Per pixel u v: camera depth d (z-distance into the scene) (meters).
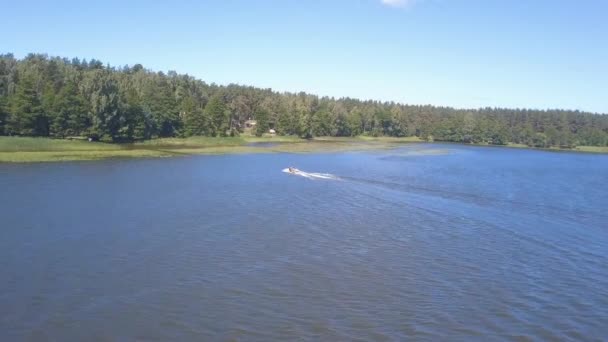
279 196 60.09
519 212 55.69
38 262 33.16
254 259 35.00
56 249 35.97
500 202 61.97
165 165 92.06
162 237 39.72
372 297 28.91
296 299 28.33
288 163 104.12
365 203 57.59
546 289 31.08
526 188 77.69
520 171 107.94
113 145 124.38
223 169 88.38
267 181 73.38
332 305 27.66
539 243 42.03
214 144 153.50
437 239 42.16
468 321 26.11
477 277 32.84
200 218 46.56
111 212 48.16
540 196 69.19
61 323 24.78
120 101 131.50
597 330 25.52
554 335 24.84
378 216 50.44
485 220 50.38
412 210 54.22
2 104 113.44
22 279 30.19
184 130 158.75
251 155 123.06
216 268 32.94
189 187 65.25
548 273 34.16
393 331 24.80
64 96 120.94
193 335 23.91
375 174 88.25
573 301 29.25
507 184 81.88
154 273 31.73
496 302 28.72
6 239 38.09
